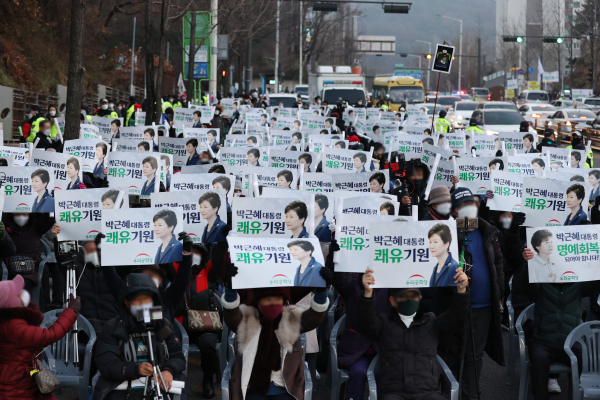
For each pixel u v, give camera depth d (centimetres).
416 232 574
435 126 2672
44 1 3944
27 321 508
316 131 2008
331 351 628
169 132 1944
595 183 966
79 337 662
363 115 2819
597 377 627
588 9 7838
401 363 566
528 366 669
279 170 1006
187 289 678
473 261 652
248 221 641
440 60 1642
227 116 2994
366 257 626
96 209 705
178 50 6412
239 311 550
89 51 4541
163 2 2264
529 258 645
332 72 4572
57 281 762
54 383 511
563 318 661
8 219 811
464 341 634
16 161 1046
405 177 991
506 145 1675
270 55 8831
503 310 887
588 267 641
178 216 636
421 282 573
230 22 4569
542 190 770
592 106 5172
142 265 633
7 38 3331
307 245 548
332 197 737
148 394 527
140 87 5334
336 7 3384
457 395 555
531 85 7988
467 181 1098
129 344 537
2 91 2723
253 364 548
